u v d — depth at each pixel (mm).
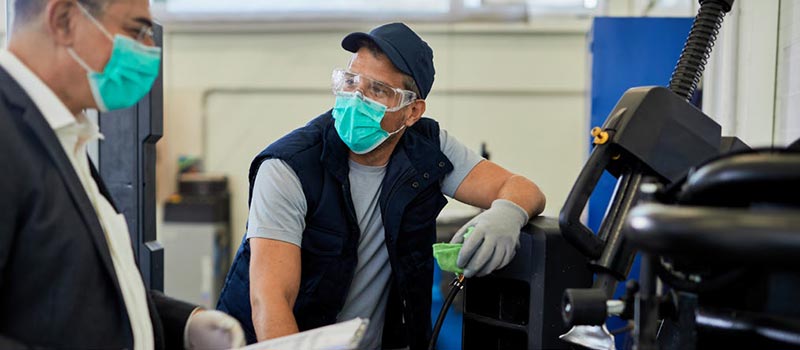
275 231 1334
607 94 2209
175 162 4812
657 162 944
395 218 1452
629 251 922
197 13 4688
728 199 655
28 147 876
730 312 791
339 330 963
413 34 1484
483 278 1264
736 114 1880
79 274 893
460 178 1560
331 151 1438
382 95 1419
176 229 4461
